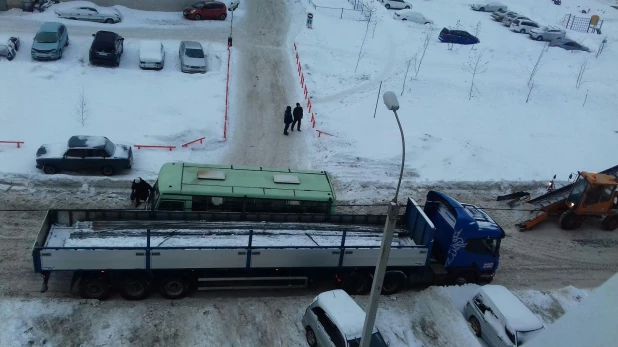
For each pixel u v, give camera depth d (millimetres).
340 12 46531
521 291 19625
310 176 20281
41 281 17094
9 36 34125
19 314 15523
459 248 18438
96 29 37438
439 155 28047
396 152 27828
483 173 27297
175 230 17562
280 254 16766
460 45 44531
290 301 17641
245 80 33906
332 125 30266
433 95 35281
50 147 23531
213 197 18469
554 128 33281
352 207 23391
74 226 17281
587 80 40938
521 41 47531
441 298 18344
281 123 30016
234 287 17391
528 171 28016
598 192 23188
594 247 23156
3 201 20875
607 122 35062
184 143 26812
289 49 38688
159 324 15938
